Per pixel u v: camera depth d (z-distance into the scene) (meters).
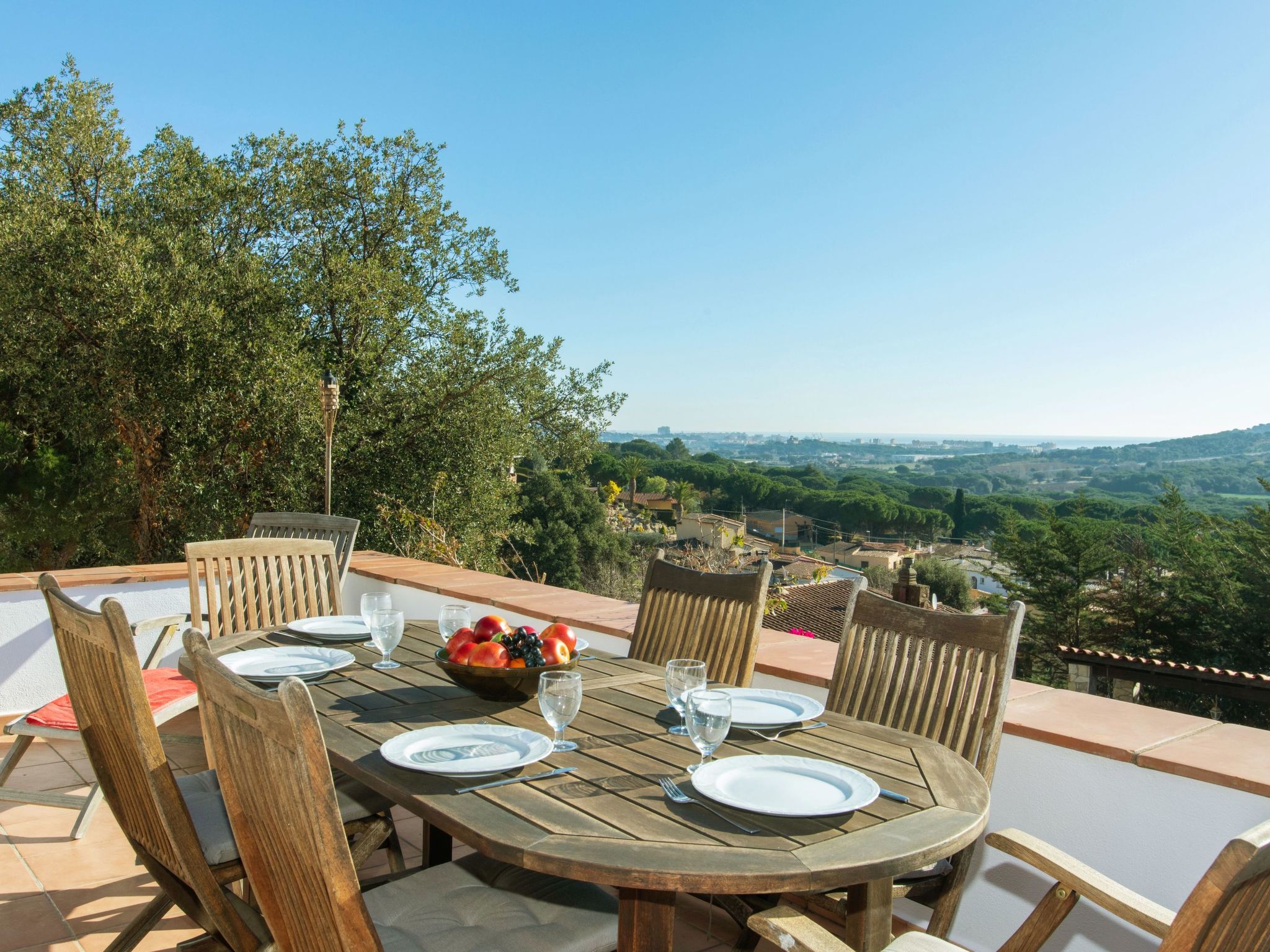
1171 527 25.22
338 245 11.12
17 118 10.25
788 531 47.78
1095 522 26.36
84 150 10.04
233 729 1.14
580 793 1.29
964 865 1.64
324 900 1.05
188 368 8.87
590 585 21.02
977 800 1.31
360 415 10.14
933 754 1.54
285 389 9.13
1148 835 1.76
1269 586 23.00
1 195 9.46
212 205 10.33
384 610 2.08
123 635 1.36
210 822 1.74
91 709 1.63
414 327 11.01
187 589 4.02
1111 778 1.82
